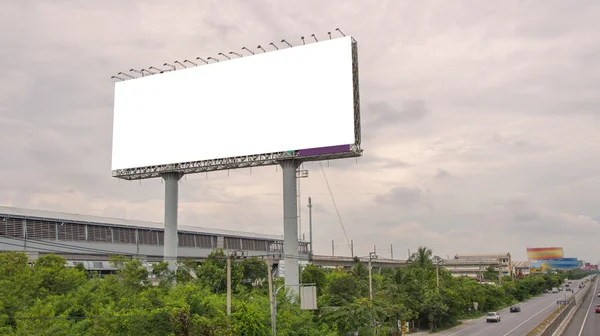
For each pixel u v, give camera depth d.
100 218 72.88
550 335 55.59
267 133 56.59
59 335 28.61
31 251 60.59
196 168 59.94
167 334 32.34
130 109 63.88
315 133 54.62
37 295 37.59
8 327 29.05
